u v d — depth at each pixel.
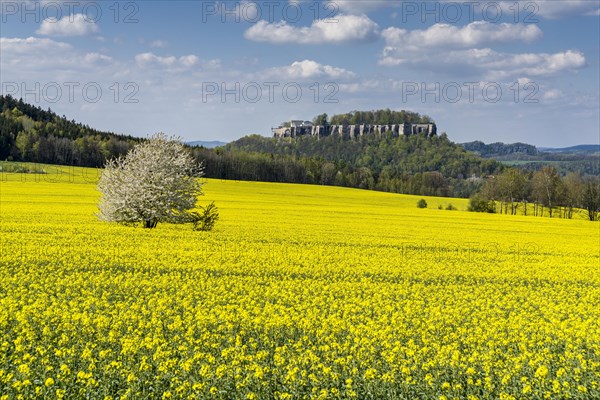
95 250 29.33
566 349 14.61
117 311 16.91
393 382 11.53
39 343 13.48
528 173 123.25
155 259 27.59
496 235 51.62
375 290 22.80
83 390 10.59
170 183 42.12
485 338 15.46
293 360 12.38
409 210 85.31
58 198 69.19
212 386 10.90
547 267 31.33
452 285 24.84
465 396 11.58
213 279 23.61
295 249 33.59
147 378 11.37
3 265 24.48
